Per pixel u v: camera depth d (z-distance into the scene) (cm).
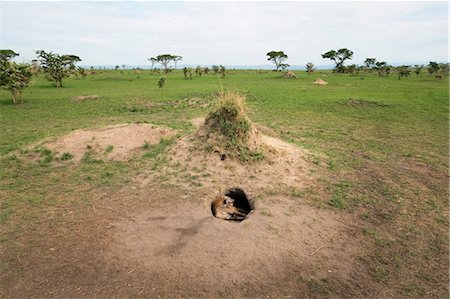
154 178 757
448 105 2100
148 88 3241
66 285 414
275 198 657
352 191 718
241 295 401
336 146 1121
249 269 448
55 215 595
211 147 812
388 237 540
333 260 476
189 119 1616
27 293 401
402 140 1230
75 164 880
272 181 730
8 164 877
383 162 943
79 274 434
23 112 1838
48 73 3459
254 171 766
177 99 2333
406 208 645
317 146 1104
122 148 974
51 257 470
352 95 2606
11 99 2361
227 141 814
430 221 596
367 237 538
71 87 3394
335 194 696
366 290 419
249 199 670
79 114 1792
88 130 1116
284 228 549
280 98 2439
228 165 779
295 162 841
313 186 731
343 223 581
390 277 443
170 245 499
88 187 725
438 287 425
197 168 777
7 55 5372
